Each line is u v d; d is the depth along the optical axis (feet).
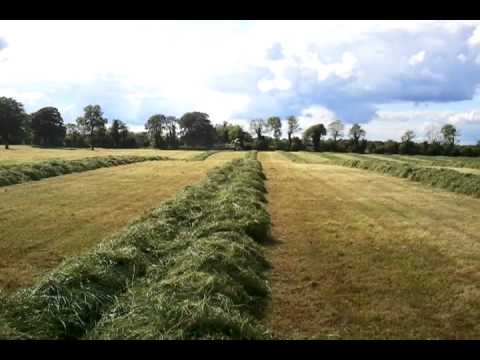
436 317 18.17
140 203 47.29
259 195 48.55
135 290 18.99
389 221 37.40
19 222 35.94
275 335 16.34
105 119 313.12
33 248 28.02
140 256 22.71
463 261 25.70
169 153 207.92
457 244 29.68
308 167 113.91
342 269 24.02
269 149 298.76
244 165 86.48
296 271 23.63
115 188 60.44
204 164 118.93
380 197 52.70
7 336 14.47
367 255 26.73
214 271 20.01
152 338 14.47
